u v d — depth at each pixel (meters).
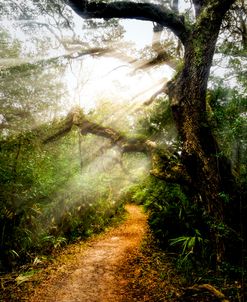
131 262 7.99
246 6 8.51
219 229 5.82
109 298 5.69
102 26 9.34
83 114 10.54
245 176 6.15
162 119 10.54
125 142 9.55
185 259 6.61
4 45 8.76
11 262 7.31
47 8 8.52
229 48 8.02
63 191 11.12
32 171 8.88
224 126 6.30
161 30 9.16
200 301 4.99
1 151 8.44
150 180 12.63
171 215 9.26
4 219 7.60
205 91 6.42
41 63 8.98
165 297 5.48
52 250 9.01
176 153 7.97
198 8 7.03
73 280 6.66
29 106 9.38
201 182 6.20
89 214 13.41
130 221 15.67
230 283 5.44
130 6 6.34
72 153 12.72
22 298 5.66
